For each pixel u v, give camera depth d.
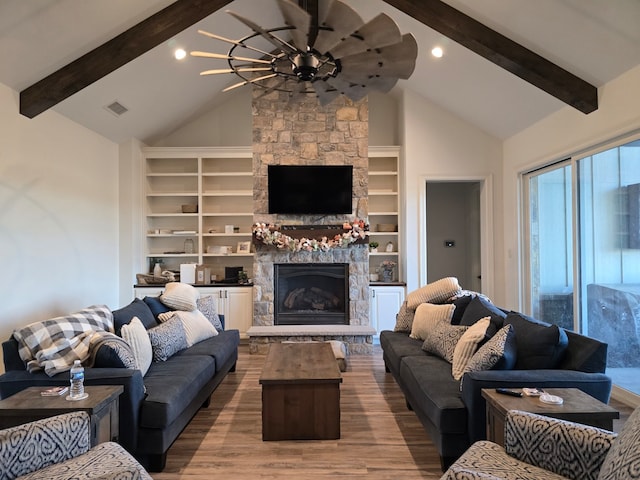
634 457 1.17
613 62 3.34
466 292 3.93
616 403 3.43
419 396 2.64
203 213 6.12
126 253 5.64
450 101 5.48
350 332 5.01
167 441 2.39
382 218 6.39
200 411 3.29
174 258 6.37
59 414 1.91
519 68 3.78
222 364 3.63
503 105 4.91
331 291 5.54
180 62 4.69
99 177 5.14
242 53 5.20
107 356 2.45
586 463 1.49
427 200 7.12
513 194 5.45
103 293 5.21
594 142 3.73
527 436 1.63
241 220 6.39
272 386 2.79
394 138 6.39
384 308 5.67
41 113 3.98
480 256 6.34
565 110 4.21
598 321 3.83
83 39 3.61
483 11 3.64
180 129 6.36
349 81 2.83
